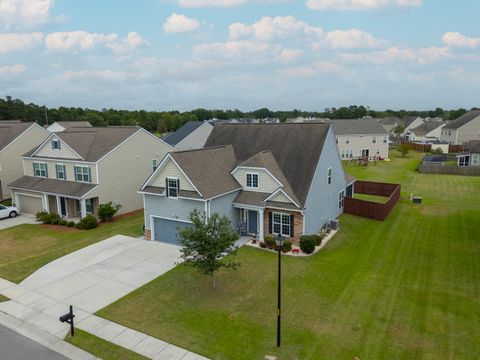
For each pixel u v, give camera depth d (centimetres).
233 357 1217
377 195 3922
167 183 2381
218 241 1636
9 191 3894
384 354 1223
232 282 1794
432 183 4409
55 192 3034
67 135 3253
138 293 1702
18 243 2497
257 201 2370
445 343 1280
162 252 2248
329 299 1606
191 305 1578
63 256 2206
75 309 1567
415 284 1744
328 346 1268
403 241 2355
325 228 2569
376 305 1548
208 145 3044
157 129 12612
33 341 1345
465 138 7656
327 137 2556
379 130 6862
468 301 1576
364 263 2008
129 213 3300
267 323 1422
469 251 2158
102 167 3017
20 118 11344
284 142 2661
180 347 1280
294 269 1939
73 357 1247
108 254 2225
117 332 1384
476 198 3562
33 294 1714
